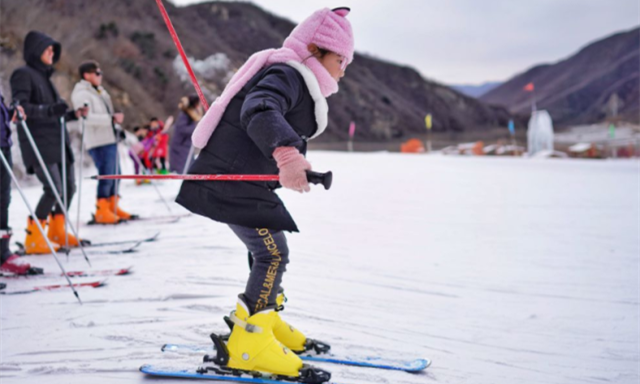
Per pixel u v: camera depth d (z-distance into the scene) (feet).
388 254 14.44
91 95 18.48
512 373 7.32
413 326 9.07
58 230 15.03
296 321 9.02
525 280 12.10
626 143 126.52
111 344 7.84
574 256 14.46
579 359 7.87
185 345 7.68
